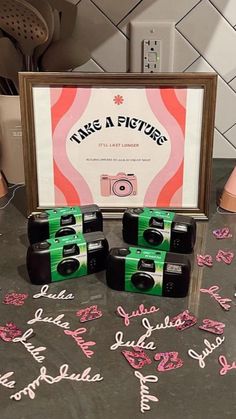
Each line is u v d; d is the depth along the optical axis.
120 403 0.53
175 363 0.58
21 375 0.57
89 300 0.69
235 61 1.06
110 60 1.07
